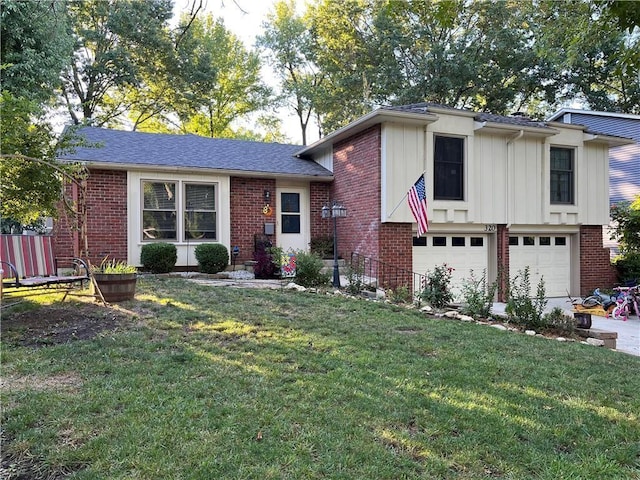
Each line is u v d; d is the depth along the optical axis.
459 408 3.36
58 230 10.07
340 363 4.27
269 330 5.39
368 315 6.60
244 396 3.37
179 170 11.02
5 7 12.11
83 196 6.99
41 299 6.71
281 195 12.59
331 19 24.75
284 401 3.30
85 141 8.48
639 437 3.05
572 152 12.56
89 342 4.59
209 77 22.23
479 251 11.79
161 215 11.17
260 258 10.80
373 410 3.23
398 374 4.04
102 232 10.49
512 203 11.72
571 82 23.27
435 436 2.92
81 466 2.42
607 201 12.99
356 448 2.69
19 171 7.44
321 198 12.93
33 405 3.08
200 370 3.90
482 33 22.05
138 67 21.36
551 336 6.91
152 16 17.27
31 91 13.34
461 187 11.24
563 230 12.55
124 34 19.61
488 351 5.05
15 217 8.85
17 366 3.87
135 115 25.47
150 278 9.40
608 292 12.38
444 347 5.09
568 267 12.87
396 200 10.46
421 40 22.53
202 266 10.87
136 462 2.44
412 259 10.87
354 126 10.87
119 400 3.20
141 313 5.96
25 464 2.43
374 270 10.62
